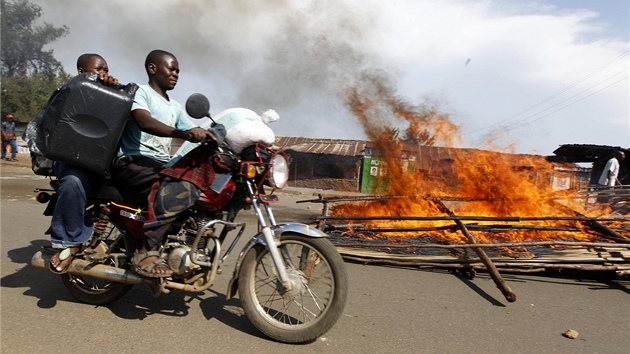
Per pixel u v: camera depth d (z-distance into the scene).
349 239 6.02
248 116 3.05
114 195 3.29
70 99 2.96
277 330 2.99
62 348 2.79
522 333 3.37
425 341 3.14
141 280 3.19
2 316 3.25
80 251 3.42
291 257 3.13
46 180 13.20
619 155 10.64
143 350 2.81
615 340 3.31
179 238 3.16
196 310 3.51
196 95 2.78
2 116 30.66
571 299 4.23
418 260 5.07
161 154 3.45
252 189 3.07
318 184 20.61
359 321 3.45
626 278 4.91
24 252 5.02
